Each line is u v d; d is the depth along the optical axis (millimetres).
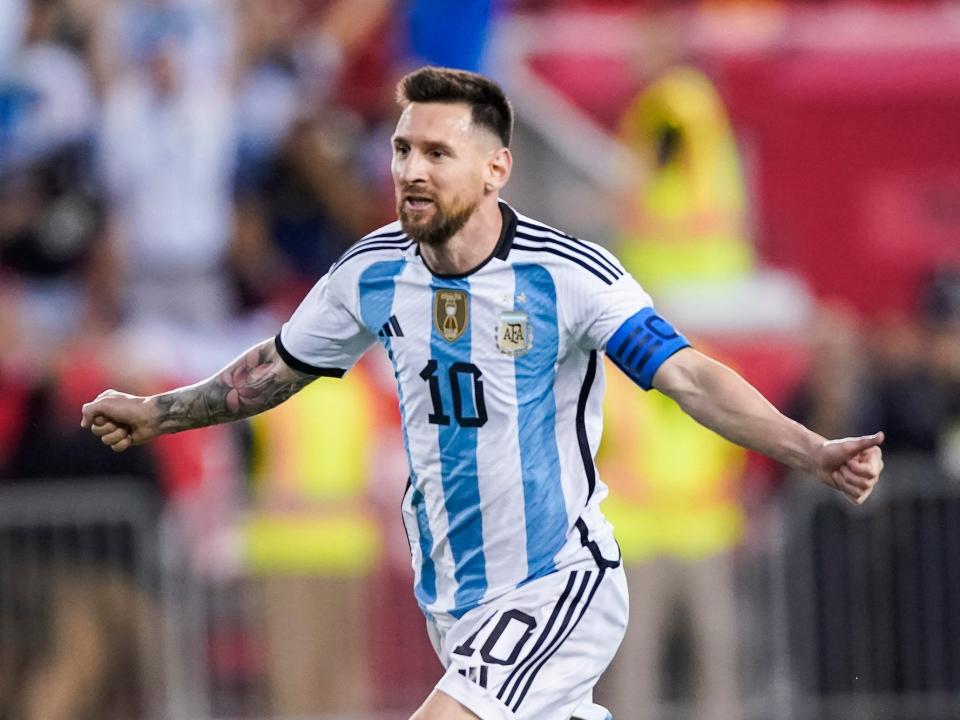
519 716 17156
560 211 41031
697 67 42688
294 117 40156
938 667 30750
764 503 31312
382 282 17406
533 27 42906
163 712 30109
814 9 44625
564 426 17406
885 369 34594
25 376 31406
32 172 39500
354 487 31453
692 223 38906
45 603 30000
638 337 16750
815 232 42781
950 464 31312
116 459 30641
